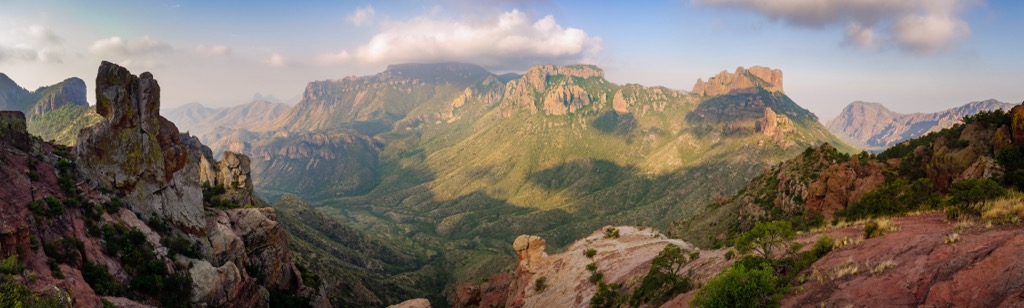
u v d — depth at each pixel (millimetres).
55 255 37062
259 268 65312
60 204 41094
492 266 195500
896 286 16922
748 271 22469
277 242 69500
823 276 21031
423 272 198500
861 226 29812
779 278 22938
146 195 52594
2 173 38969
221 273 50125
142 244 46281
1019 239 15281
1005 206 23766
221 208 74625
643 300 39344
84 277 38188
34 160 43625
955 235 19094
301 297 72938
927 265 17297
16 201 37719
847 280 19422
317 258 127625
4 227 33750
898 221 28453
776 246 27766
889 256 19891
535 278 63406
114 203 47906
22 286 27156
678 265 42625
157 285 43281
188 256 51219
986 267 14625
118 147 50812
